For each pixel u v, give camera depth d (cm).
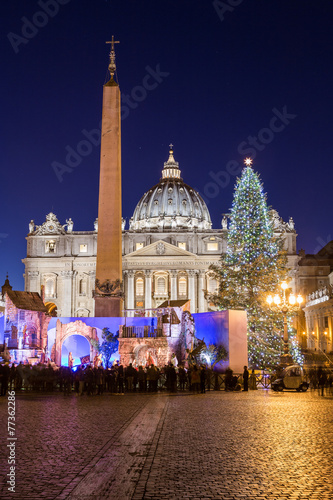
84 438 1252
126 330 3659
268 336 4375
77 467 961
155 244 10875
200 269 10856
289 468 955
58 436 1274
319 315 7831
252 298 4453
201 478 888
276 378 3056
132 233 11275
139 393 2762
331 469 947
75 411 1812
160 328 3600
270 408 1944
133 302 10806
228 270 4647
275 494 794
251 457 1049
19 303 3516
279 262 4612
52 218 11212
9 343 3481
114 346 3725
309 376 3406
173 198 13788
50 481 866
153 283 10956
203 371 2752
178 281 11000
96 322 3819
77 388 2659
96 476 899
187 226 12312
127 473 920
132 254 10875
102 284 3922
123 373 2797
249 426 1462
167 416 1684
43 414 1716
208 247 11138
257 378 3509
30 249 11181
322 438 1265
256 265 4497
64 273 10975
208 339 3625
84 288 11044
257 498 775
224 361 3347
